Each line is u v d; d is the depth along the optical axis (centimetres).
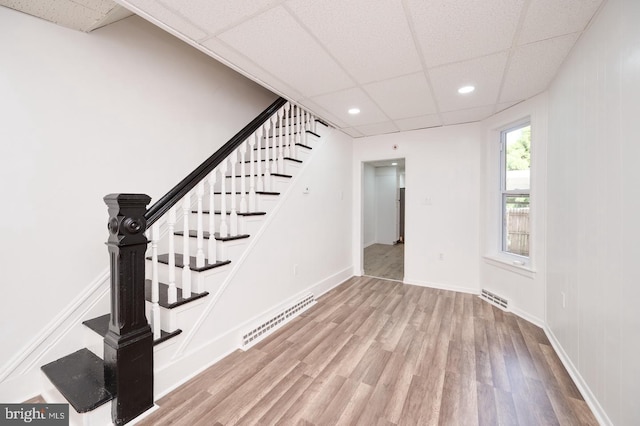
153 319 170
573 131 189
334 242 397
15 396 163
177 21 161
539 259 263
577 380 176
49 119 180
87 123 199
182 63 269
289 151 306
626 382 125
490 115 330
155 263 171
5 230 163
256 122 254
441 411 156
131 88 227
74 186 192
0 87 161
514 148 316
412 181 404
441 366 199
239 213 237
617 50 134
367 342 235
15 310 166
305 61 206
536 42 180
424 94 267
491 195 336
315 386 178
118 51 217
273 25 164
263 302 259
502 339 238
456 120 353
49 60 179
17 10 166
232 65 213
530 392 171
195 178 195
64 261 186
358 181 451
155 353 169
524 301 281
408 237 409
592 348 158
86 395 143
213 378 187
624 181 129
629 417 122
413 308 312
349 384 180
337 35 174
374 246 763
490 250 338
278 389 175
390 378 186
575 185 185
